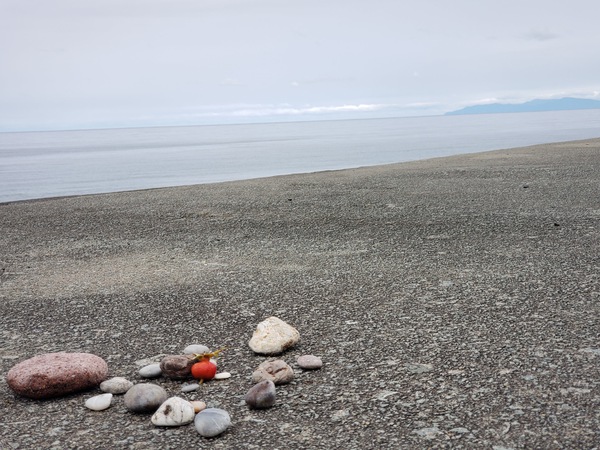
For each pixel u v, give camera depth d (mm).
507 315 774
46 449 466
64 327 806
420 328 738
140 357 681
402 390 555
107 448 465
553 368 590
